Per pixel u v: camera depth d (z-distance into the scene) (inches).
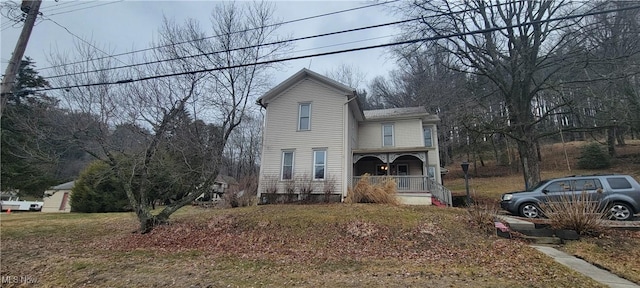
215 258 282.4
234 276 225.0
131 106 390.0
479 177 1080.8
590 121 653.3
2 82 256.1
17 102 410.6
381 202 498.9
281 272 234.5
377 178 611.5
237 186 633.6
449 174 1182.3
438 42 684.7
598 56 585.9
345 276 219.1
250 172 930.7
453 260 258.1
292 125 644.1
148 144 391.5
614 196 361.1
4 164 802.8
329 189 572.1
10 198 1256.8
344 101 627.2
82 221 475.5
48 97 371.2
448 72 900.0
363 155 677.3
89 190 681.6
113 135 384.2
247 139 1066.1
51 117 361.1
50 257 291.3
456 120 780.6
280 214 412.2
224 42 456.4
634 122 579.2
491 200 663.8
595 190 373.7
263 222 386.0
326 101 638.5
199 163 444.1
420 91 1247.5
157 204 800.9
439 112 1136.8
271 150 639.8
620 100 580.7
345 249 304.8
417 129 748.0
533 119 674.2
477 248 285.1
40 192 993.5
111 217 520.1
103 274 235.9
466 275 210.7
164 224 395.5
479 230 330.0
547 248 277.4
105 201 675.4
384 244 313.1
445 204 607.2
